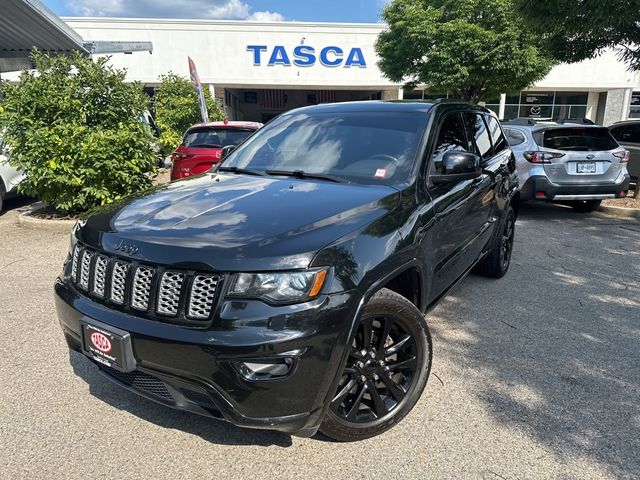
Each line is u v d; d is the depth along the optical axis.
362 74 25.92
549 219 8.09
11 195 8.52
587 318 4.11
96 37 24.19
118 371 2.33
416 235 2.71
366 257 2.31
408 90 18.56
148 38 24.50
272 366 2.05
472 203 3.69
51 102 6.66
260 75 25.48
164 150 13.86
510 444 2.53
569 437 2.59
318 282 2.09
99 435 2.56
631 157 9.43
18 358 3.32
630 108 28.88
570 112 28.83
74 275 2.54
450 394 2.97
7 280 4.88
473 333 3.82
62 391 2.95
